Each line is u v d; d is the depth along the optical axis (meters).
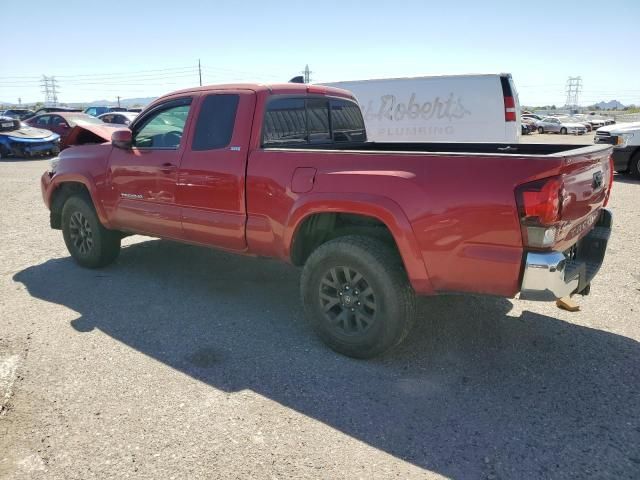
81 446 2.83
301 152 3.89
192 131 4.63
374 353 3.72
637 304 4.80
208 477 2.59
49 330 4.26
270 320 4.51
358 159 3.63
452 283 3.36
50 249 6.71
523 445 2.84
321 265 3.83
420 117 9.08
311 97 4.97
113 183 5.30
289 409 3.18
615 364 3.73
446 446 2.84
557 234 3.12
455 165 3.24
